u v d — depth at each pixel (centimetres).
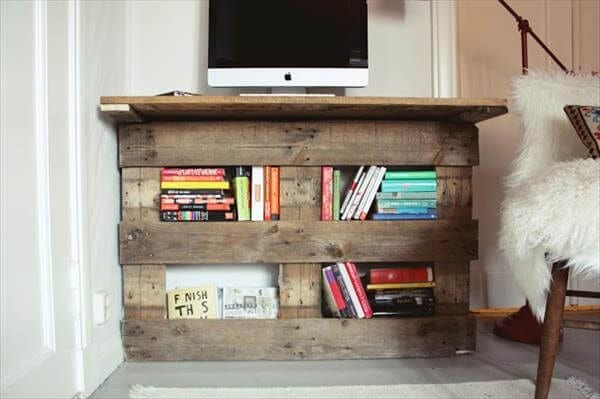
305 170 149
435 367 138
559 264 101
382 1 184
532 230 100
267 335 145
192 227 145
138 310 146
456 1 187
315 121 148
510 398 113
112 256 142
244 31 158
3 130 87
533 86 128
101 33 139
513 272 114
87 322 118
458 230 150
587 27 207
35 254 98
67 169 113
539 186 103
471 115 145
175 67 176
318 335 146
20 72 93
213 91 176
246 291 154
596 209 92
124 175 146
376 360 145
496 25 204
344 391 118
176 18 176
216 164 146
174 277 167
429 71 185
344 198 164
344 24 160
